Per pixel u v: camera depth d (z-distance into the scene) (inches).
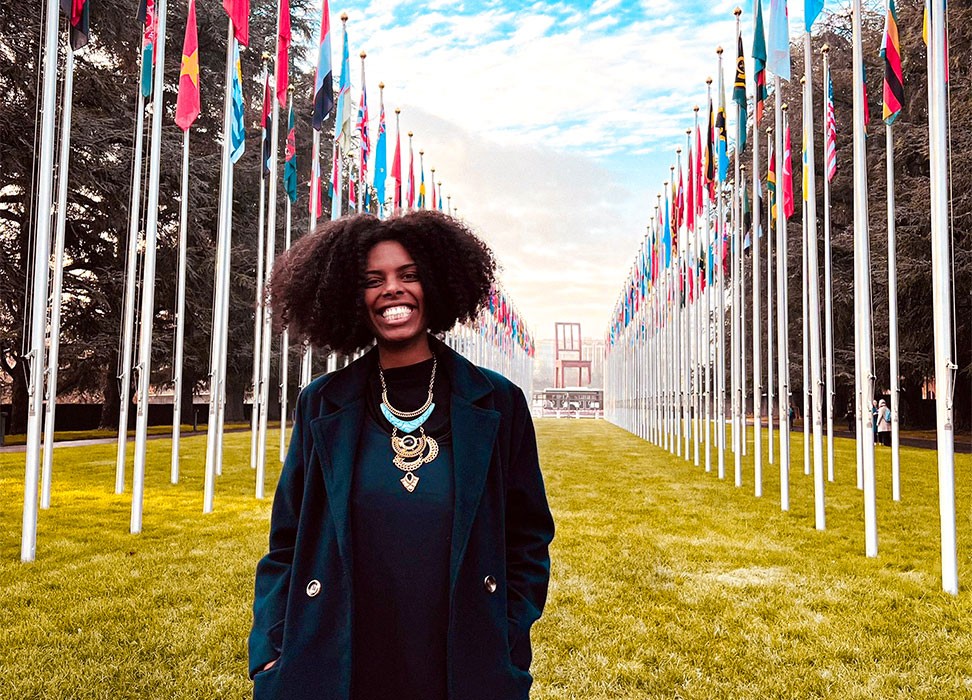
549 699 164.1
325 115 514.9
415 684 67.4
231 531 350.0
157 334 1009.5
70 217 926.4
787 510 427.8
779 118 518.6
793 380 1284.4
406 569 69.1
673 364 882.8
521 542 80.0
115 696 162.4
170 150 919.0
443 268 82.0
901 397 1269.7
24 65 807.1
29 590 243.4
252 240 1195.9
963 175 909.2
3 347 936.9
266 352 487.2
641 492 507.8
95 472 584.1
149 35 408.2
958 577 266.1
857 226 336.8
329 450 73.5
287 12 482.6
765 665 184.5
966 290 1003.3
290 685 67.6
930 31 284.8
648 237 1116.5
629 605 232.7
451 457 73.1
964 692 168.4
